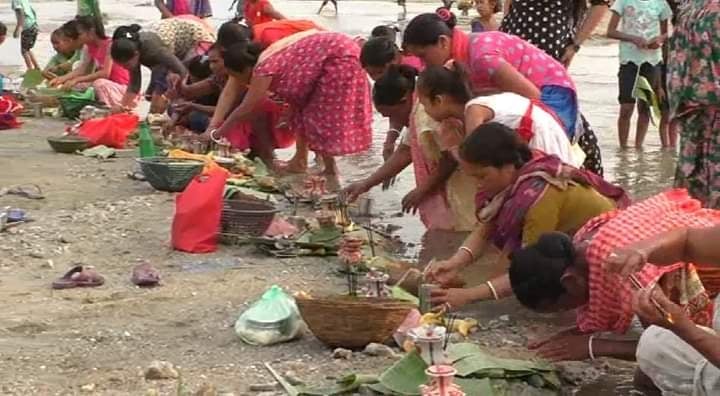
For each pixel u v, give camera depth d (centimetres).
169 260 852
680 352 551
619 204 725
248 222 889
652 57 1368
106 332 688
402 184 1191
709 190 812
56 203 1042
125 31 1504
